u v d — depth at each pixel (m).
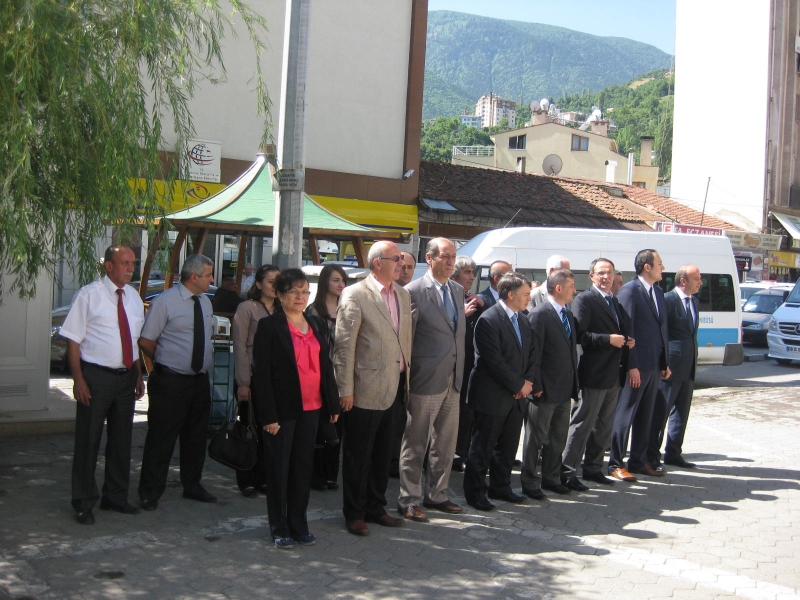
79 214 5.68
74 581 4.48
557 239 13.16
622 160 49.34
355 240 11.04
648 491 7.03
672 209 29.47
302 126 7.97
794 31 33.72
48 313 8.30
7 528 5.28
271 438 5.13
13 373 8.13
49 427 8.01
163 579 4.57
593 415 6.95
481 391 6.22
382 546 5.28
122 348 5.56
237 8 7.12
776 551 5.50
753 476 7.67
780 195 33.72
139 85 5.66
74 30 5.25
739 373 16.56
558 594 4.60
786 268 34.03
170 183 6.19
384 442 5.68
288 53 7.95
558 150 48.53
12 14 4.97
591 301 6.99
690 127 35.00
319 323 5.40
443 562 5.03
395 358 5.57
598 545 5.50
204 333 5.99
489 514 6.15
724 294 14.28
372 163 18.41
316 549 5.16
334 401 5.28
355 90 17.98
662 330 7.42
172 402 5.87
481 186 22.66
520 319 6.33
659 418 7.71
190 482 6.16
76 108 5.34
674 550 5.45
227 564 4.84
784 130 33.75
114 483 5.73
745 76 33.19
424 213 20.22
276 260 8.03
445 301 6.03
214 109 15.90
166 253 6.08
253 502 6.18
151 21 5.70
